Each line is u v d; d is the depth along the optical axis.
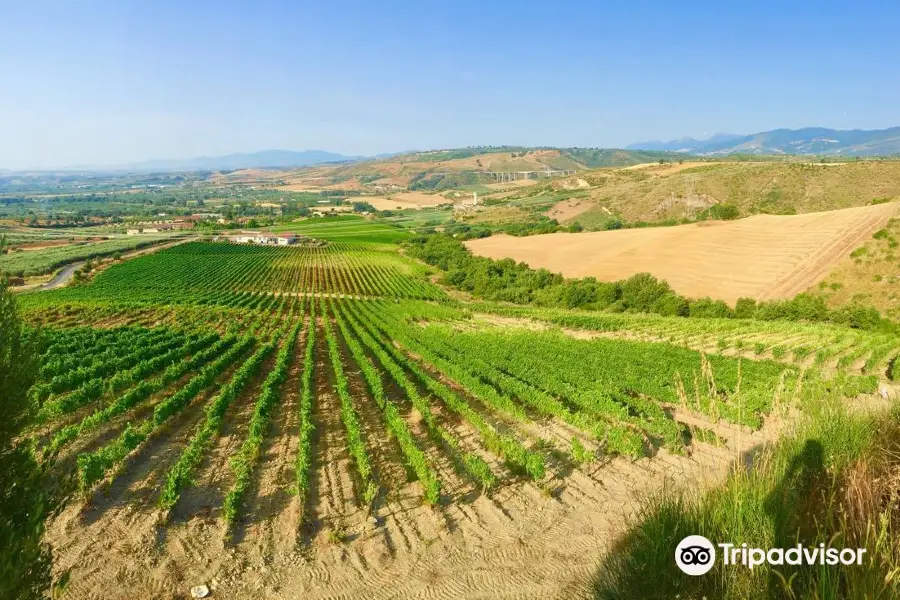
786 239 70.06
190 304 66.06
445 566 10.84
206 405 22.64
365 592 10.07
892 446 6.06
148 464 16.06
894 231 60.22
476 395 23.92
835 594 4.07
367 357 35.66
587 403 21.31
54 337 36.16
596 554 10.95
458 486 14.78
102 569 10.47
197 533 12.02
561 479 15.11
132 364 30.12
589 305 65.88
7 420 5.45
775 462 6.10
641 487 14.21
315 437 18.95
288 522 12.64
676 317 55.25
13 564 4.98
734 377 25.81
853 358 30.89
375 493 13.95
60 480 6.11
